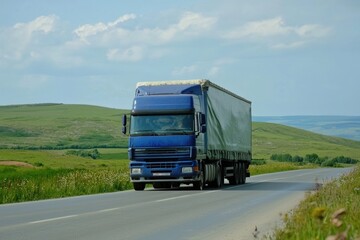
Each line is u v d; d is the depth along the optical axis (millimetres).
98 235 16391
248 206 26141
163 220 20312
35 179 42312
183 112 37719
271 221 20016
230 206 26109
